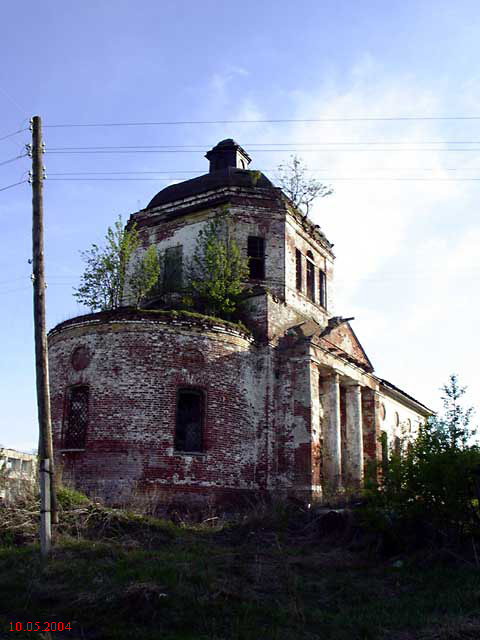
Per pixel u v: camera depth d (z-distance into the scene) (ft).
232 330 72.08
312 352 75.51
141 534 50.93
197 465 66.08
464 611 35.19
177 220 89.35
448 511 44.80
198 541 51.37
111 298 77.87
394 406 103.24
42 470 47.52
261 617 35.06
